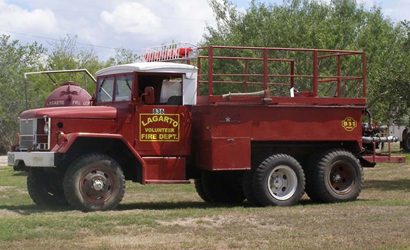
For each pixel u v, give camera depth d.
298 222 10.35
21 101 41.78
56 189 13.19
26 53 44.69
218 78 24.39
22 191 16.58
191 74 12.95
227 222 10.40
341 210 11.84
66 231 9.43
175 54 13.79
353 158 13.89
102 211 11.79
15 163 12.44
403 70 18.05
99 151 12.37
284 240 8.83
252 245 8.51
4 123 42.06
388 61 27.05
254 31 27.80
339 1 31.31
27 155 12.02
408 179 19.80
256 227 9.91
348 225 10.02
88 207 11.80
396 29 29.20
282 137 13.23
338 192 13.70
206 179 14.24
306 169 13.91
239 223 10.29
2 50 43.88
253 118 13.02
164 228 9.80
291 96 14.12
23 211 12.05
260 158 13.17
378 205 12.60
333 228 9.75
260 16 28.58
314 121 13.55
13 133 42.12
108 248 8.30
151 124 12.57
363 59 14.31
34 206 13.00
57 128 12.07
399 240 8.78
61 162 12.06
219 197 14.40
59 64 43.38
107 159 11.98
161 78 12.75
